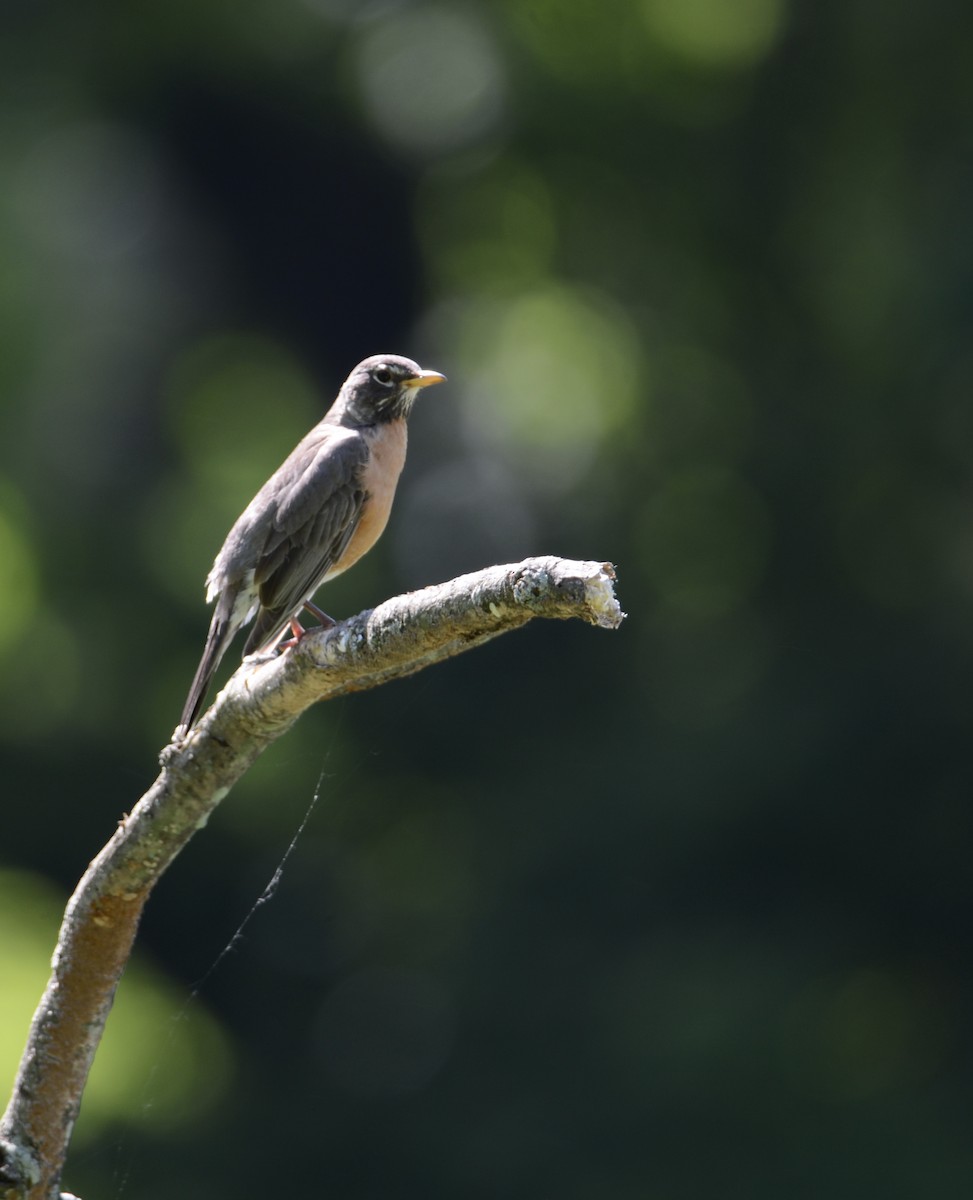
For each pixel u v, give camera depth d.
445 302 24.34
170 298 23.77
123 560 20.98
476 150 23.03
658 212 22.28
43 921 16.36
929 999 16.91
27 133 21.70
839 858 17.31
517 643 19.58
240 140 23.97
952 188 17.97
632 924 17.41
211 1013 18.59
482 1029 17.11
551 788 18.55
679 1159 15.75
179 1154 16.19
